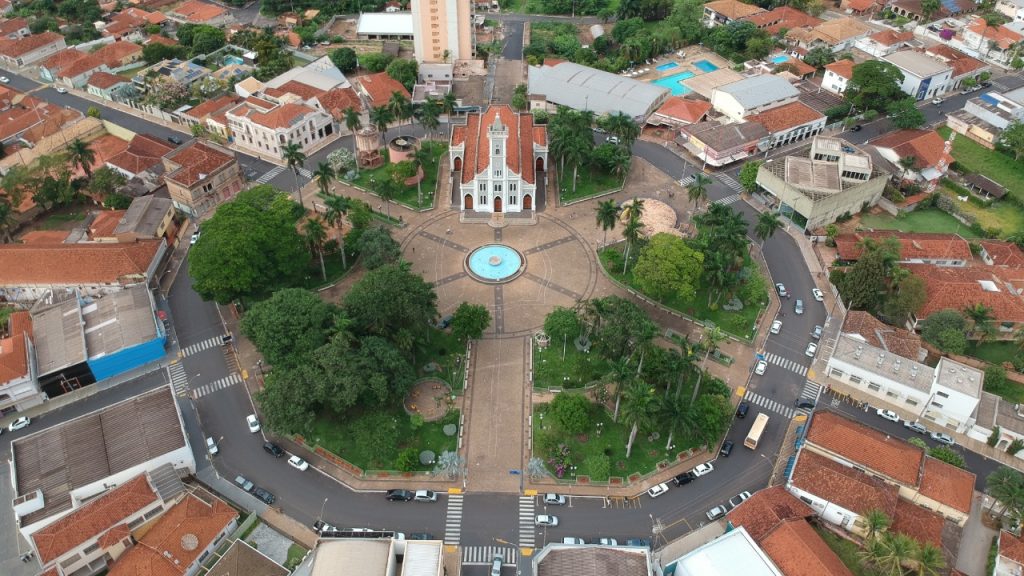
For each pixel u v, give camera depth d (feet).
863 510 434.71
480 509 465.06
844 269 645.92
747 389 548.31
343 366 487.20
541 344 580.71
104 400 541.75
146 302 596.29
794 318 611.47
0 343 543.80
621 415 491.31
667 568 421.18
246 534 449.48
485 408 529.86
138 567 412.57
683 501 470.39
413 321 540.93
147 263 637.71
